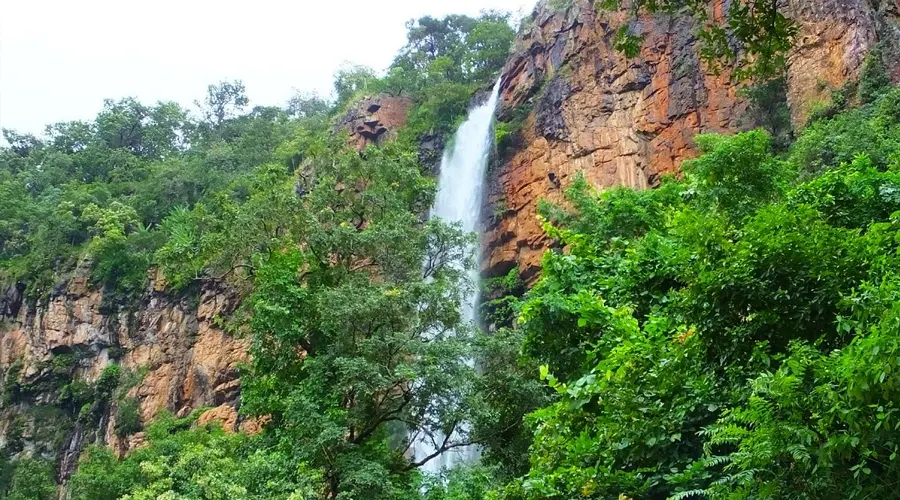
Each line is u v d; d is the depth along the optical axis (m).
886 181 8.62
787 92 25.47
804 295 6.08
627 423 6.66
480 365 18.38
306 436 15.56
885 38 23.25
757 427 5.29
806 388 5.17
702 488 6.11
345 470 15.07
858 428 4.51
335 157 22.59
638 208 17.25
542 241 32.38
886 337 4.34
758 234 6.45
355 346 17.08
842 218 8.26
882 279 5.29
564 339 9.53
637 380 6.78
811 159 19.16
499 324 32.50
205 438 27.48
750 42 7.16
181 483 17.06
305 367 16.94
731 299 6.31
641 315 8.99
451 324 17.94
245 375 19.95
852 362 4.49
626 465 6.87
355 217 21.80
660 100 30.38
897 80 22.02
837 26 24.56
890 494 4.68
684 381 6.66
